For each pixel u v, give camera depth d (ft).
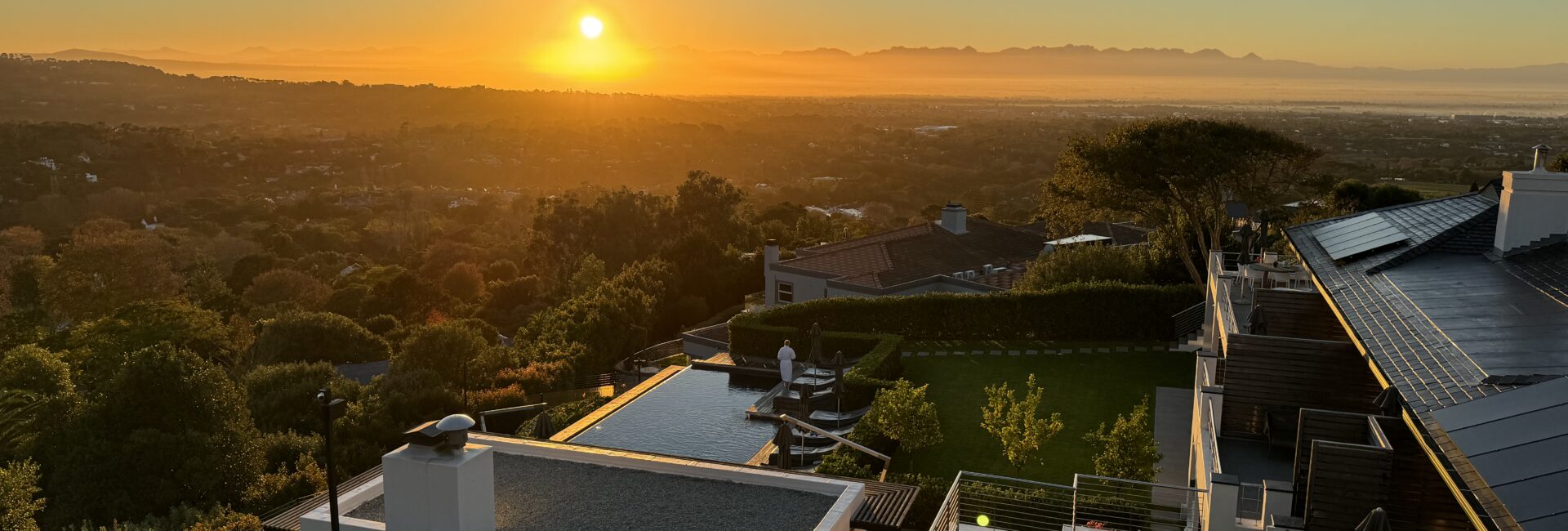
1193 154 111.14
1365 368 50.90
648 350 136.15
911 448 70.85
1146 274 126.00
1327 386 51.37
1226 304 67.72
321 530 33.65
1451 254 54.54
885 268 134.51
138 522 69.00
